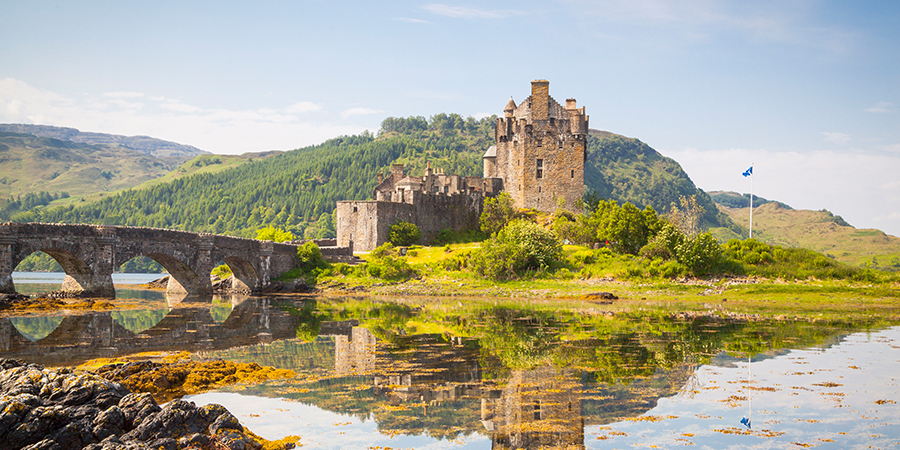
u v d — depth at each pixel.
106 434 17.91
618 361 32.53
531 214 126.69
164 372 25.98
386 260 92.81
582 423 21.58
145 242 68.69
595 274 85.50
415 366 31.02
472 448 18.86
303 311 59.47
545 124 133.25
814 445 19.33
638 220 96.56
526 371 30.00
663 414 22.67
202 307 62.56
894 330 44.34
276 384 26.75
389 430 20.59
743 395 25.33
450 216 128.12
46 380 20.25
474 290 83.69
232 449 17.66
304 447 18.86
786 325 47.44
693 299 71.19
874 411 22.98
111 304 58.88
